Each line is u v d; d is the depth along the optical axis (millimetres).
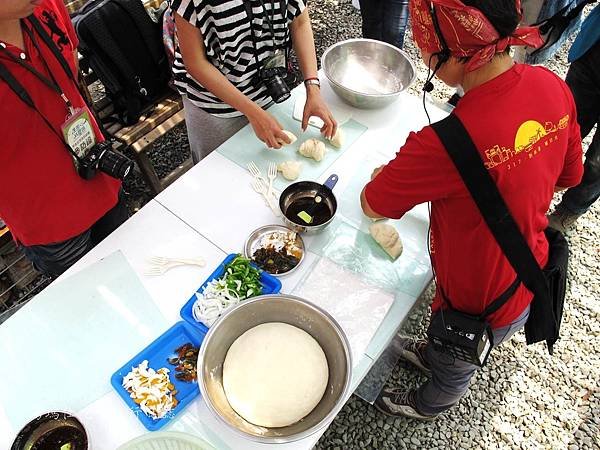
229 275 1328
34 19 1259
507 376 2070
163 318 1296
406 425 1927
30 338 1251
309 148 1679
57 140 1385
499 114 987
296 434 1029
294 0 1670
